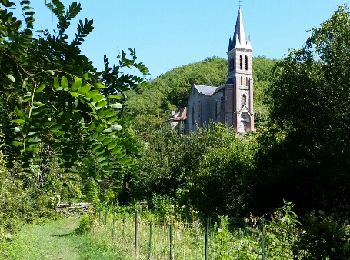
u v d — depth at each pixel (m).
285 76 18.86
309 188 17.88
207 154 24.83
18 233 16.39
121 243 13.88
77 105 1.14
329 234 5.45
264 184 19.36
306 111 18.42
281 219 7.62
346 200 16.64
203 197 21.89
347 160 15.80
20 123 1.12
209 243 10.19
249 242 7.62
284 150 19.05
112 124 1.18
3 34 1.23
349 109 16.55
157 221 16.58
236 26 75.06
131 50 1.48
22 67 1.25
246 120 70.75
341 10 18.55
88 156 1.21
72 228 21.48
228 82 74.00
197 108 78.50
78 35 1.38
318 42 18.42
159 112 90.38
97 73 1.39
